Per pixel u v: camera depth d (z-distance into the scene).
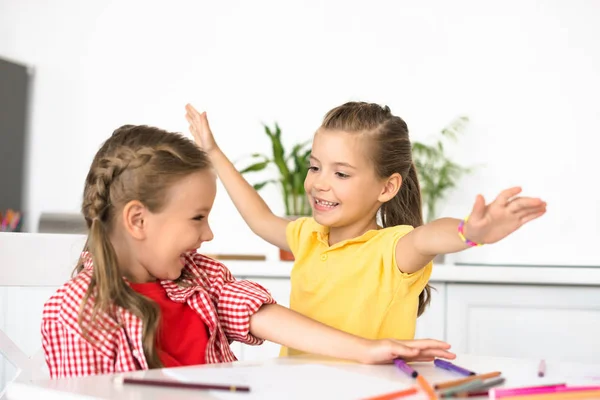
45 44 3.08
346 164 1.18
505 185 2.41
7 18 3.14
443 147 2.48
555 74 2.39
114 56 2.98
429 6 2.56
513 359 0.84
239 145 2.77
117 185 0.89
